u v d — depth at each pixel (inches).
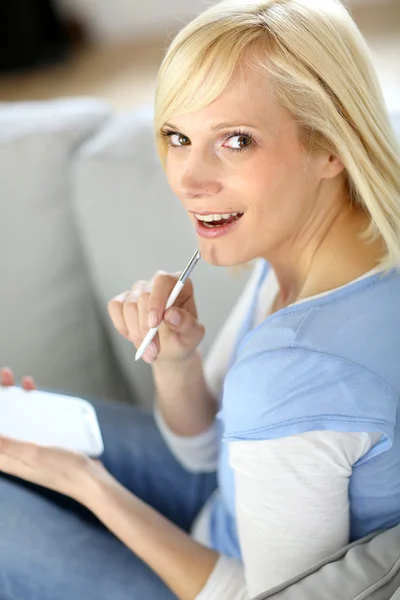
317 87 26.7
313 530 28.1
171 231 48.0
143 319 33.4
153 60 143.4
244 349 29.0
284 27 26.5
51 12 150.0
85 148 50.7
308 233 30.1
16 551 34.5
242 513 28.9
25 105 56.1
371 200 28.1
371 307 28.1
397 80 106.5
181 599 32.2
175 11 154.6
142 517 32.9
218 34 26.0
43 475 33.6
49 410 36.3
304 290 29.8
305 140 27.6
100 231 49.9
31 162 50.6
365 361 27.3
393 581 26.7
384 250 29.7
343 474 27.5
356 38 28.4
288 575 28.7
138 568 34.4
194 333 36.1
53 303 53.3
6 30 143.6
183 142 28.4
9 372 39.7
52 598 33.9
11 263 52.2
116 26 156.6
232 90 26.2
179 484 43.9
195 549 32.6
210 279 47.7
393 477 29.0
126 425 44.7
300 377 27.0
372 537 29.3
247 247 29.1
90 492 33.2
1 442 33.6
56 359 54.5
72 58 150.0
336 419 26.5
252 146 27.0
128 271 50.0
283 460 27.2
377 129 28.2
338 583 26.6
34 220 51.5
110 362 56.9
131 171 48.6
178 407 39.6
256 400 27.5
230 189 27.5
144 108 54.7
